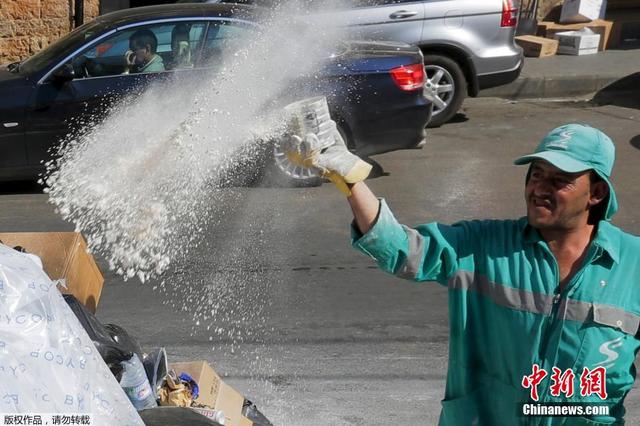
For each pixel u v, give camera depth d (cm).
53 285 268
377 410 502
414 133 920
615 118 1190
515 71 1165
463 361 278
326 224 801
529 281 266
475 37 1135
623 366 264
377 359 564
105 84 861
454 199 872
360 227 268
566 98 1315
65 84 862
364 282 682
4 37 1330
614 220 810
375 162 998
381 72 891
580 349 262
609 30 1502
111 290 660
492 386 277
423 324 614
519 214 831
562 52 1469
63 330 256
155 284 669
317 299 652
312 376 541
